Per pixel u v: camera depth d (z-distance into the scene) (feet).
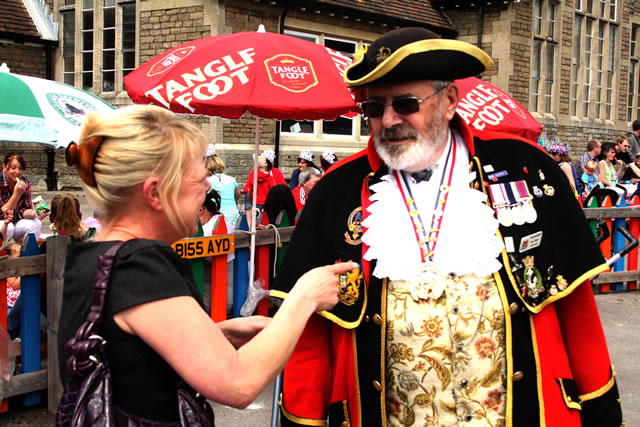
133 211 4.40
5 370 10.90
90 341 4.02
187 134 4.51
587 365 5.91
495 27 53.36
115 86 46.21
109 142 4.30
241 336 5.17
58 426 4.15
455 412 5.58
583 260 5.76
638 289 21.77
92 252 4.35
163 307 4.02
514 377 5.52
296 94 12.38
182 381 4.23
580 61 63.93
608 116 69.62
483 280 5.67
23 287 11.45
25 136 14.12
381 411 5.72
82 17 48.49
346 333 5.92
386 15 48.01
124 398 4.08
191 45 13.76
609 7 67.36
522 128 18.31
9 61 48.80
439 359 5.59
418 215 5.90
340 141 47.83
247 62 12.69
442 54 5.48
